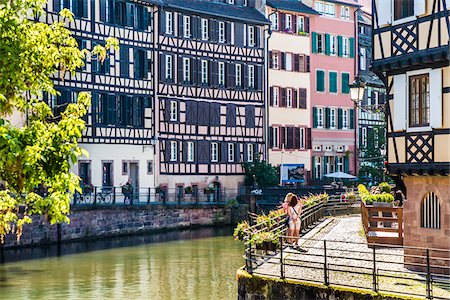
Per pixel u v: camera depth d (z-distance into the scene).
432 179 18.67
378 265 20.03
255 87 59.62
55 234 39.16
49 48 11.23
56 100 45.12
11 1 10.82
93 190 46.38
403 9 19.08
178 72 53.91
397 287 16.59
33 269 30.45
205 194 54.12
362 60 71.31
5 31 10.72
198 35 55.50
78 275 28.95
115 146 49.03
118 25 49.47
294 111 62.84
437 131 18.33
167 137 52.84
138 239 42.06
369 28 74.62
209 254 35.12
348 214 38.59
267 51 60.50
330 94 66.56
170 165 53.06
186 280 27.67
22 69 10.91
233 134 57.78
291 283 16.66
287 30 62.62
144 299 24.09
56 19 45.06
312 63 65.25
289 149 62.28
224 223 51.38
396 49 19.17
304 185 62.59
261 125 59.94
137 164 50.69
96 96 47.81
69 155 10.48
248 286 17.56
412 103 19.14
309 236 27.12
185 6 54.38
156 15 52.34
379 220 23.92
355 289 15.66
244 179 58.03
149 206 45.97
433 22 18.19
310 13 64.19
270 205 52.62
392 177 19.72
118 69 49.47
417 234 19.02
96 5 47.91
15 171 10.40
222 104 57.12
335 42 67.25
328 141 66.06
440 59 18.06
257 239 20.58
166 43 53.03
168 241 41.03
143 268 30.69
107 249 37.19
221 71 57.28
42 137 10.40
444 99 18.20
